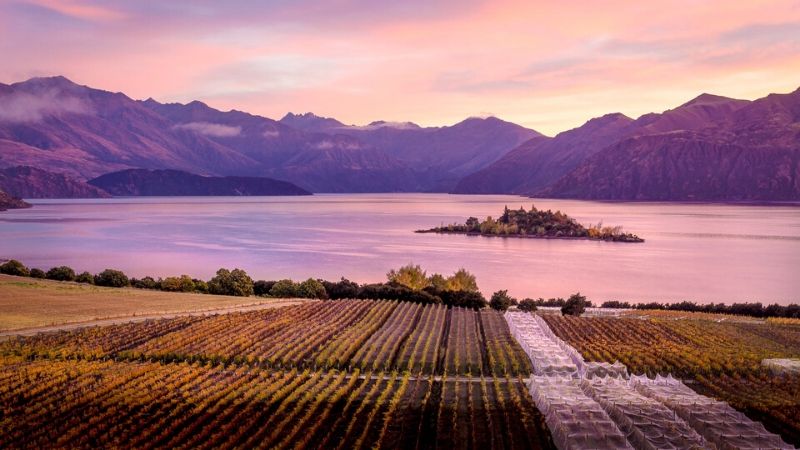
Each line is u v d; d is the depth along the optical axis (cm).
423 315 11644
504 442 5694
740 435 5766
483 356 8831
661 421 5966
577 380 7506
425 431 5909
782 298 18788
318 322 10388
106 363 7588
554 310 13725
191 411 6184
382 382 7438
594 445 5484
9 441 5481
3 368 7212
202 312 10688
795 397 7169
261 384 6944
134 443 5481
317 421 6028
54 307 10406
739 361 8612
